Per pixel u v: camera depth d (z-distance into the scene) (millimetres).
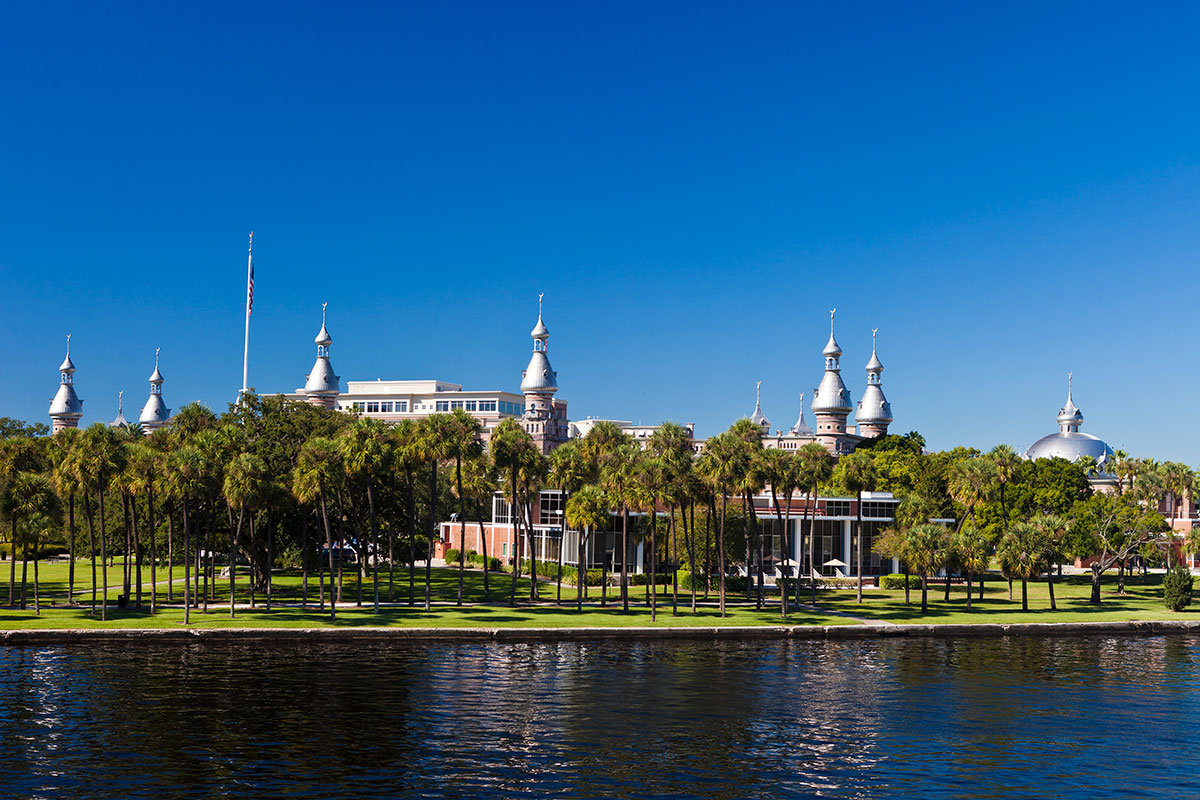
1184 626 97000
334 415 119438
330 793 42031
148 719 52594
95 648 72812
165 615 84375
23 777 42969
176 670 65125
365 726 52406
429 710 56094
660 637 84188
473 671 67312
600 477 107125
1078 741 52656
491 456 99562
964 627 91188
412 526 93812
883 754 49750
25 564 84938
